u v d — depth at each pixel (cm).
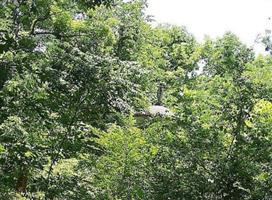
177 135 872
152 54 2673
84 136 1097
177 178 852
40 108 1030
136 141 1077
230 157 815
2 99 994
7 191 955
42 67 1051
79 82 1066
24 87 1009
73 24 1230
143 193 904
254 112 817
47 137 1021
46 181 975
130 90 1136
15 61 1004
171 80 2734
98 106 1074
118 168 1075
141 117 1327
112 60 1111
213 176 813
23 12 1144
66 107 1053
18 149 933
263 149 803
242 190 796
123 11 2264
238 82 847
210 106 872
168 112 934
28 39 1053
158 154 894
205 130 841
